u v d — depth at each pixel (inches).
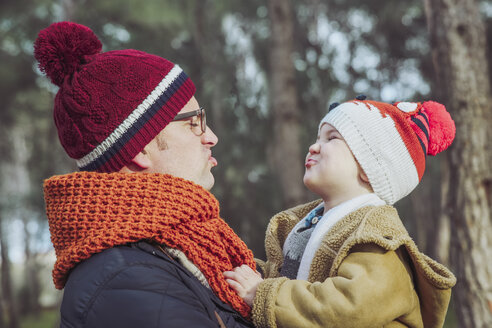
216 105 531.8
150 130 48.4
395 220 57.3
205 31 554.3
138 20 409.7
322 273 56.5
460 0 150.2
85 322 39.8
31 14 424.2
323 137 65.8
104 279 40.9
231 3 571.5
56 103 50.1
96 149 48.3
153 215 46.1
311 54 556.1
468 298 143.3
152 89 48.8
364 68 580.4
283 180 352.8
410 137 64.3
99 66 48.2
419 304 56.4
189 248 47.8
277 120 357.7
